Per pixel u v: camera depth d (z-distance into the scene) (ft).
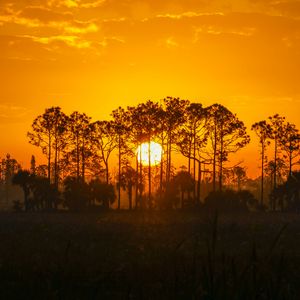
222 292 12.20
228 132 306.35
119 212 271.08
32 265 65.51
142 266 62.03
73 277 40.60
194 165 314.35
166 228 153.89
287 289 24.32
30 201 312.09
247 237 120.78
